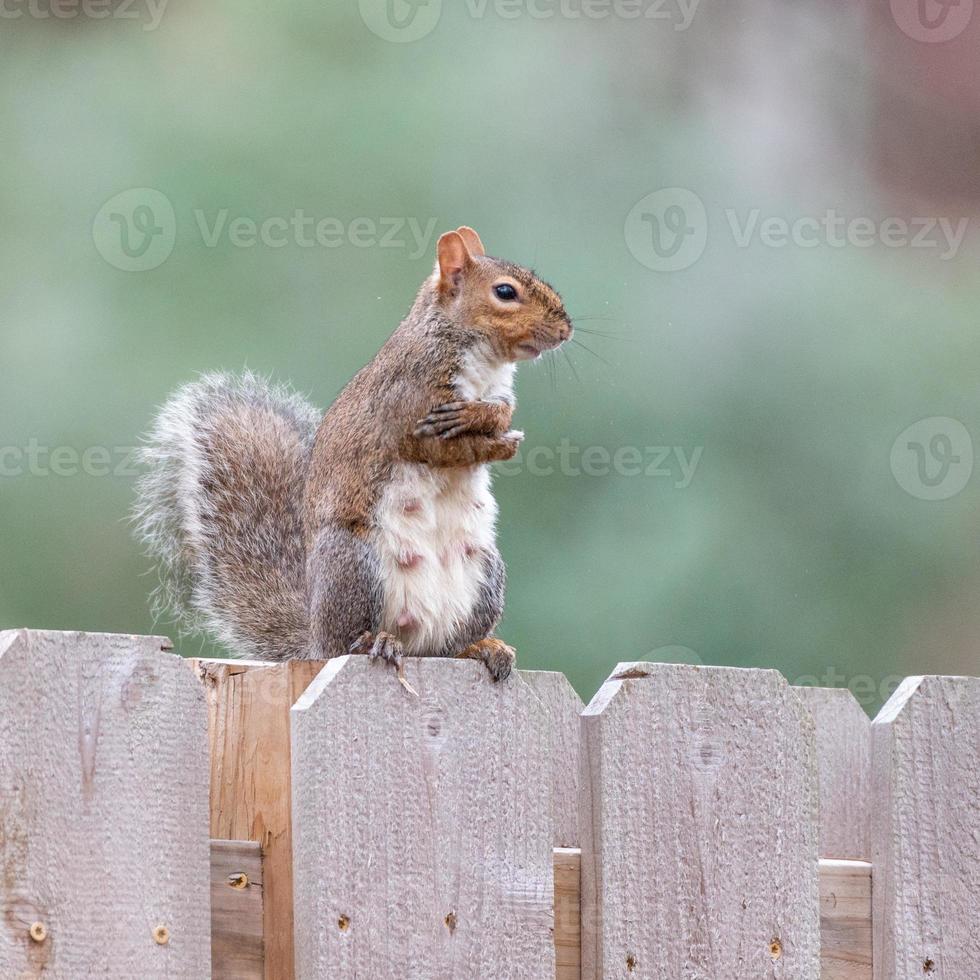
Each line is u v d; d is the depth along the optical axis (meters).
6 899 3.78
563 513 13.31
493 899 4.44
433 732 4.41
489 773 4.47
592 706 4.68
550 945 4.50
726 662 13.38
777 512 13.80
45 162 14.28
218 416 7.70
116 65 14.62
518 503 13.26
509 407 6.87
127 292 14.08
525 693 4.55
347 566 6.64
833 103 16.22
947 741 5.08
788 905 4.80
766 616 13.59
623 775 4.62
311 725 4.25
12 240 14.05
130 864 3.94
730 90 15.84
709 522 13.57
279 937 4.29
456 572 6.78
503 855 4.46
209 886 4.07
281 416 7.79
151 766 3.99
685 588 13.38
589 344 13.85
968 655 13.88
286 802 4.45
